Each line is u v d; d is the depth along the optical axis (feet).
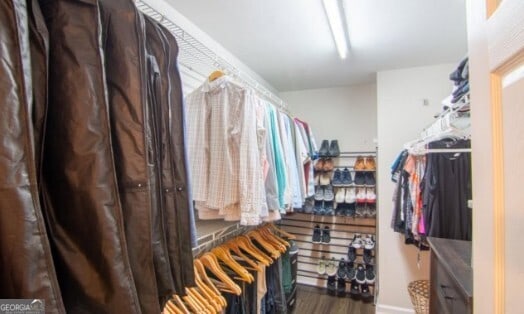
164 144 2.98
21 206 1.70
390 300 8.98
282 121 7.04
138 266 2.41
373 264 9.85
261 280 6.59
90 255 2.10
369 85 10.92
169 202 3.00
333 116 11.34
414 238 7.45
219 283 5.50
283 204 6.49
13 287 1.65
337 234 10.93
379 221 9.25
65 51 2.14
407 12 5.91
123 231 2.19
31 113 1.88
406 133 9.05
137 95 2.47
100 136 2.17
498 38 1.75
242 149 5.05
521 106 1.49
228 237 7.25
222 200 5.08
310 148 9.64
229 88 5.31
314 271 11.10
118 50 2.47
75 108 2.13
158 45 3.04
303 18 6.24
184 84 6.09
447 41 7.20
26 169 1.75
